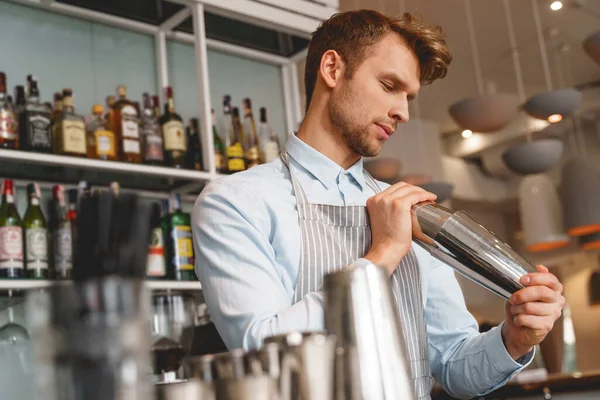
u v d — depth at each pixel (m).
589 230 5.05
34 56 2.36
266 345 0.53
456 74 5.52
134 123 2.30
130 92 2.57
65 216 2.13
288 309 1.00
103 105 2.49
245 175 1.29
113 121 2.32
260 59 2.95
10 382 1.43
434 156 4.01
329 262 1.18
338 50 1.32
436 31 1.36
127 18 2.55
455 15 4.55
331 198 1.30
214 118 2.75
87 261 0.54
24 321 1.97
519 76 5.62
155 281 2.17
